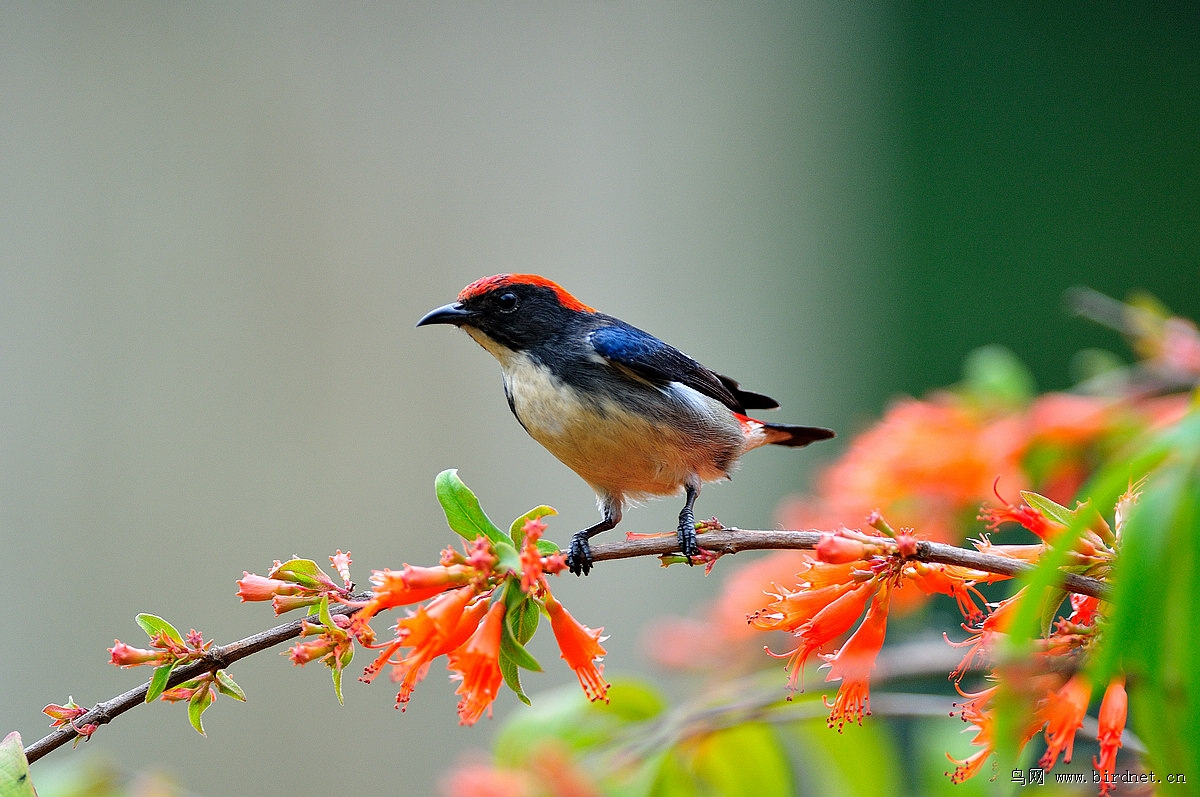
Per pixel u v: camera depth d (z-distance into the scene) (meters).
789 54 15.97
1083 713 4.08
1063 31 15.62
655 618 13.62
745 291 15.41
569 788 5.45
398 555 13.35
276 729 12.79
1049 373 14.90
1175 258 14.77
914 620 7.38
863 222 15.94
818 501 7.93
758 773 6.55
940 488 7.35
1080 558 4.26
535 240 14.46
